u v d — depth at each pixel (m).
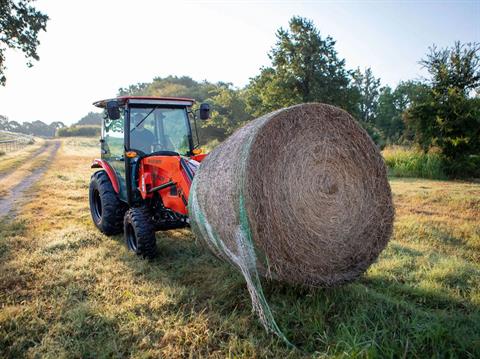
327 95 19.05
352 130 3.14
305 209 2.89
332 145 3.05
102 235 5.34
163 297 3.29
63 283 3.67
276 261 2.81
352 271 3.15
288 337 2.73
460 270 3.87
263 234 2.74
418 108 13.40
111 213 5.21
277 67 20.22
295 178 2.86
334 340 2.61
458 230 5.52
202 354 2.59
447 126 12.83
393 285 3.50
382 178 3.26
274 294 3.31
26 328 2.85
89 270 3.94
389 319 2.86
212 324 2.90
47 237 5.21
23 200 8.38
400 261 4.16
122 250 4.59
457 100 12.65
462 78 12.97
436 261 4.21
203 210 3.23
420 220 6.11
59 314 3.04
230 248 3.02
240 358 2.49
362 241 3.17
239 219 2.78
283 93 19.34
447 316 2.91
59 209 7.25
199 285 3.64
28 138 59.00
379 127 37.75
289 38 19.55
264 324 2.79
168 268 4.12
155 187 4.50
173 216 4.55
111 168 5.34
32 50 17.83
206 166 3.42
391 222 3.28
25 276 3.83
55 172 14.55
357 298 3.16
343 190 3.08
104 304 3.22
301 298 3.24
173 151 5.07
